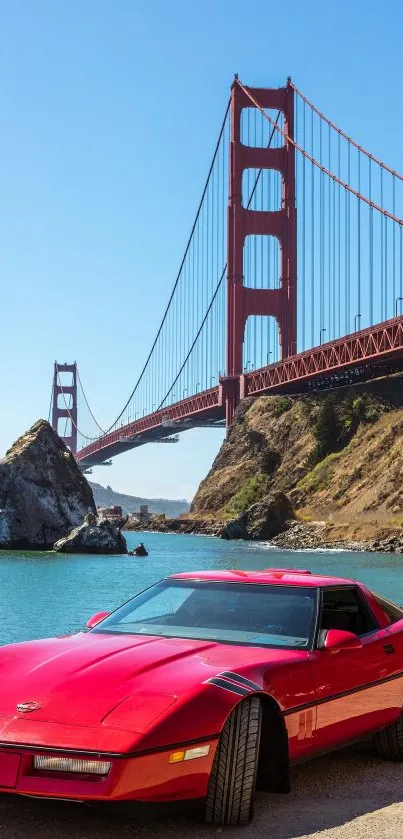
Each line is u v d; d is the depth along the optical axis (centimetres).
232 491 11788
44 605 1925
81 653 569
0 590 2320
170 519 11500
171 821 533
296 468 11075
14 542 4438
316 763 686
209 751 502
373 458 9769
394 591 2508
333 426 11300
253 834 514
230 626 617
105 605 1934
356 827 529
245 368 12544
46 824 521
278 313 12025
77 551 4322
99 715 497
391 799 591
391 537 6412
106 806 520
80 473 4709
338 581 687
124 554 4444
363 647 652
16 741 488
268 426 12194
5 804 551
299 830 523
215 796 520
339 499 9469
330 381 11900
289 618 623
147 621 633
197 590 662
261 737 568
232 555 5078
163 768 485
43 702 511
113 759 475
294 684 568
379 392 11438
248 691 524
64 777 481
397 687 689
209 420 14038
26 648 597
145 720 491
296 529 7612
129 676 529
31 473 4509
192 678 525
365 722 648
